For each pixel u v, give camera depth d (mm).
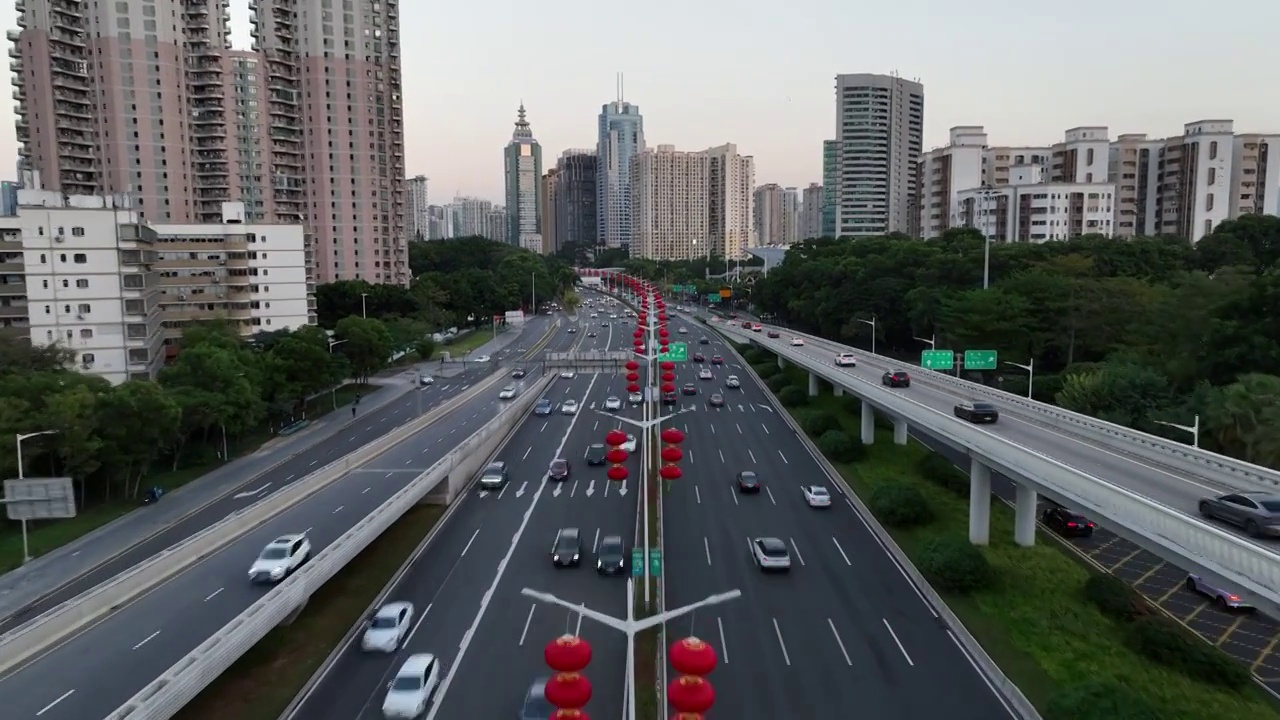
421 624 39344
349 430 85375
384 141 165750
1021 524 48125
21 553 49969
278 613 34438
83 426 56188
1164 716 31328
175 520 56062
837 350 103312
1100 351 85750
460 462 61188
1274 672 34844
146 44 138875
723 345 150750
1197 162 160000
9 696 27906
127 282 88750
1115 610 39469
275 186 152625
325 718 31500
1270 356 58969
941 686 33625
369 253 164000
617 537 47406
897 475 63656
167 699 26812
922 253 121812
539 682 32375
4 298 86312
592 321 197125
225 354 74125
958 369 84062
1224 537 25625
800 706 32125
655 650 36406
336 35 158000
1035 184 158875
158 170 141000
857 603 41594
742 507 57469
